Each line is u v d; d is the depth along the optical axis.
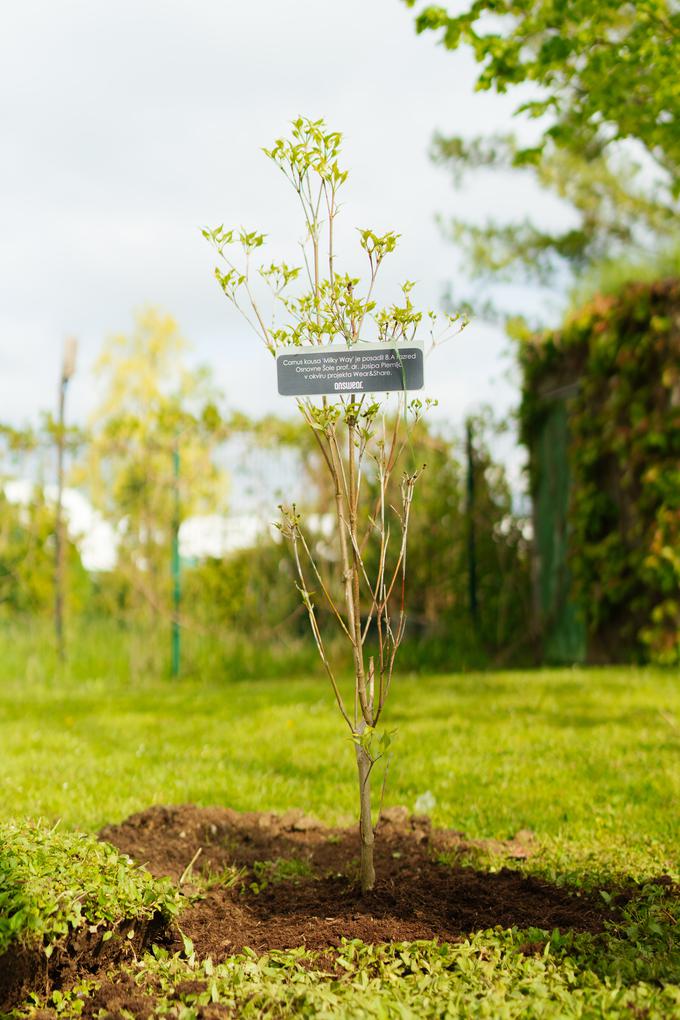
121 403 18.11
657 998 2.54
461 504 12.09
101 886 2.95
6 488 10.70
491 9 5.90
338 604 10.98
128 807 4.98
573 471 11.08
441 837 4.25
